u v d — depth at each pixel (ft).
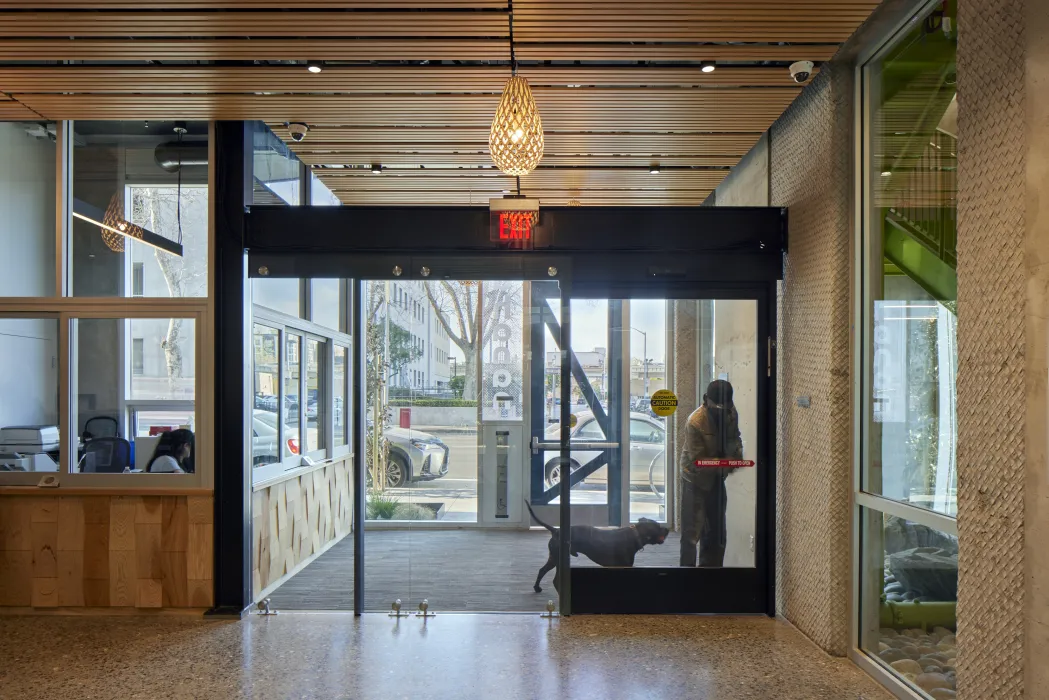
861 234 11.93
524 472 14.87
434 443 14.99
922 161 10.27
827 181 12.28
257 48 11.03
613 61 11.75
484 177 18.21
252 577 14.98
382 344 15.03
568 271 14.49
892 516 10.91
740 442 14.46
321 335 20.38
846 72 12.15
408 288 14.99
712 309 14.55
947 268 9.61
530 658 11.98
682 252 14.46
